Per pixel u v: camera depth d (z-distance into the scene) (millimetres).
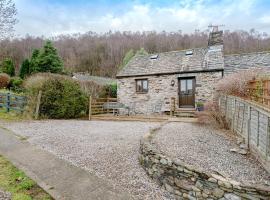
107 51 45281
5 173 4113
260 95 5113
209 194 3445
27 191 3506
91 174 4281
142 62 15086
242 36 32344
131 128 8727
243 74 7398
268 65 11078
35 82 10781
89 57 44625
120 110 14227
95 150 5629
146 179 4344
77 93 12117
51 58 22734
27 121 9711
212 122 7883
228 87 7676
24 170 4254
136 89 14219
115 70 41375
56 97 11062
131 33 51719
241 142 5527
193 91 12688
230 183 3223
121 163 4902
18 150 5445
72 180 3982
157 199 3693
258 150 4484
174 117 11266
